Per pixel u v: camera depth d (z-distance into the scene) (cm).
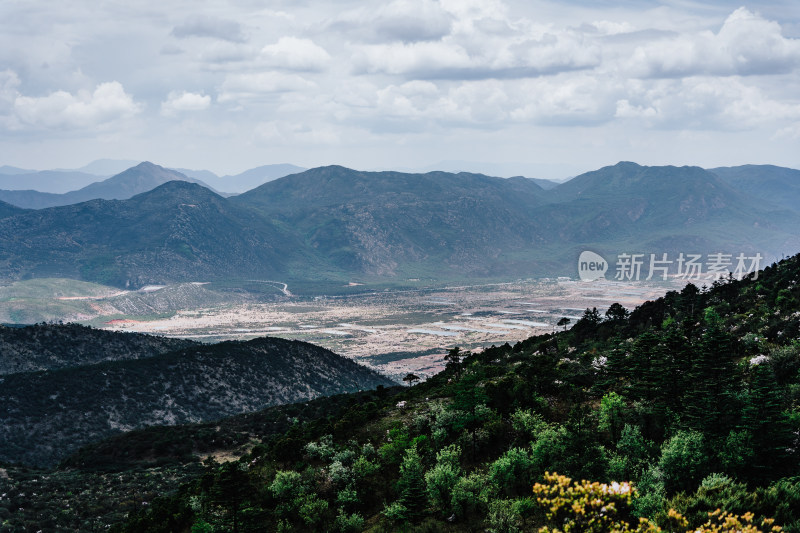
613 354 7231
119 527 7144
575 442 4856
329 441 7188
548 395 6794
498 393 6588
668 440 4919
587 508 2272
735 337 7375
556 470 4816
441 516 4944
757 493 3559
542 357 8106
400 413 8025
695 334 8338
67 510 8775
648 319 10381
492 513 4516
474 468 5638
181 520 6494
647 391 5859
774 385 4406
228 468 5628
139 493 9619
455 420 6381
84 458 12269
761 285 10044
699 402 4931
